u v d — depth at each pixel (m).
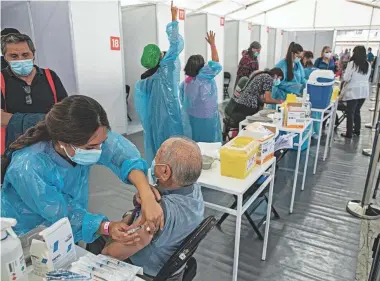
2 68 1.75
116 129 4.72
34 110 1.71
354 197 2.86
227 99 8.05
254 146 1.64
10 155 0.95
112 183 3.12
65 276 0.73
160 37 5.13
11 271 0.69
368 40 9.77
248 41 8.14
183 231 1.01
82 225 0.95
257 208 2.58
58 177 0.96
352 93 4.48
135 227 0.92
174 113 2.68
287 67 4.05
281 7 9.02
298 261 1.97
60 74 4.20
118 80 4.60
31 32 4.25
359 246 2.13
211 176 1.60
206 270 1.89
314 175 3.35
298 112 2.47
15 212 0.99
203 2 6.13
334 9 8.86
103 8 4.18
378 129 2.36
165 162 1.00
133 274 0.83
